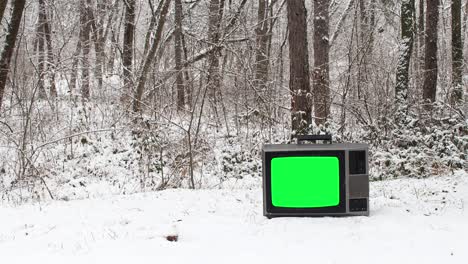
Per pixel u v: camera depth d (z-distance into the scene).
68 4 23.50
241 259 4.69
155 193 8.23
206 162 12.53
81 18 21.39
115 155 13.45
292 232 5.42
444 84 16.16
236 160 13.09
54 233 5.88
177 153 11.36
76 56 15.66
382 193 7.96
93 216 6.61
